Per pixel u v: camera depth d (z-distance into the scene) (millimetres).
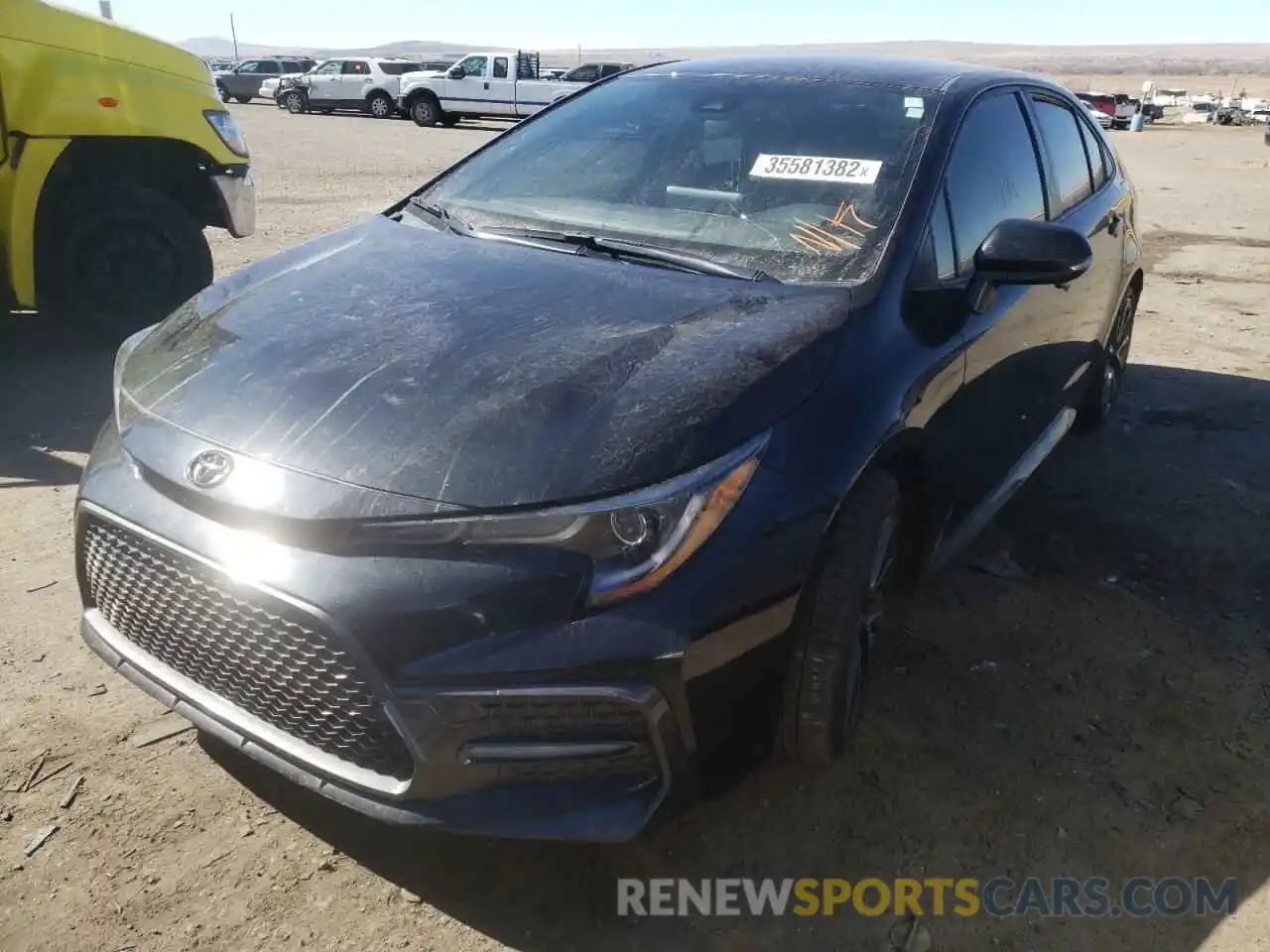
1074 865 2479
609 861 2432
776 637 2234
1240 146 29234
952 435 2869
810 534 2244
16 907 2232
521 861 2422
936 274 2928
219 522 2152
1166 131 39469
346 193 12617
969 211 3188
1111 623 3488
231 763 2682
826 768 2689
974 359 2975
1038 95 4066
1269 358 6559
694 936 2250
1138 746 2891
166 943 2170
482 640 1988
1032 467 3932
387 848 2438
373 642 1982
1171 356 6574
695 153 3303
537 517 2012
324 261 3020
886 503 2521
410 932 2225
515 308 2590
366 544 2039
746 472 2172
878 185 3012
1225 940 2291
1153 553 3979
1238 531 4184
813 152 3164
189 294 6270
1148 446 5035
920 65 3662
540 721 2021
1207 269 9445
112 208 5910
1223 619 3543
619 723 2045
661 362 2336
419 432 2146
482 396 2227
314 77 30344
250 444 2197
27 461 4488
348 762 2154
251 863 2377
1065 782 2734
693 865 2432
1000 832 2562
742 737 2277
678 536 2066
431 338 2451
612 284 2729
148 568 2289
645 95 3646
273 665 2148
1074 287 3951
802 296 2678
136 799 2541
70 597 3406
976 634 3385
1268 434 5227
